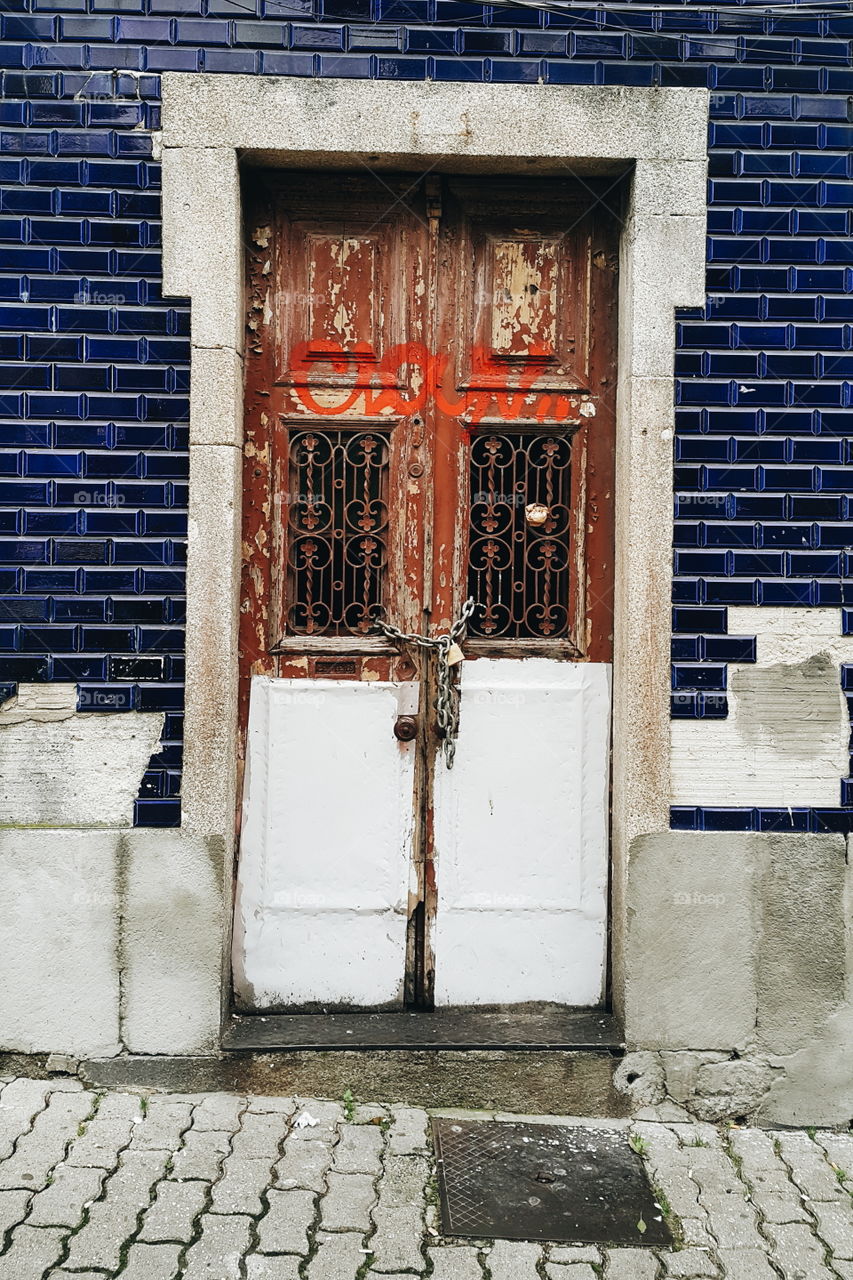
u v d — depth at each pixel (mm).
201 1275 2715
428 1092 3514
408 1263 2785
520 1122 3445
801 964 3594
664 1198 3100
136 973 3533
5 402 3543
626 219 3697
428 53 3555
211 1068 3510
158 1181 3041
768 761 3617
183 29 3537
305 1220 2916
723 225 3619
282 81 3518
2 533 3545
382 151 3537
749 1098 3576
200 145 3518
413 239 3770
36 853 3510
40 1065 3535
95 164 3543
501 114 3545
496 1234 2906
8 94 3541
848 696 3633
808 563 3627
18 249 3543
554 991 3795
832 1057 3592
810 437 3631
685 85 3605
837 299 3643
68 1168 3078
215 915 3543
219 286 3537
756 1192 3152
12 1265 2725
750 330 3621
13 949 3518
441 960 3785
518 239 3793
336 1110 3418
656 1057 3576
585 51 3580
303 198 3742
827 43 3637
